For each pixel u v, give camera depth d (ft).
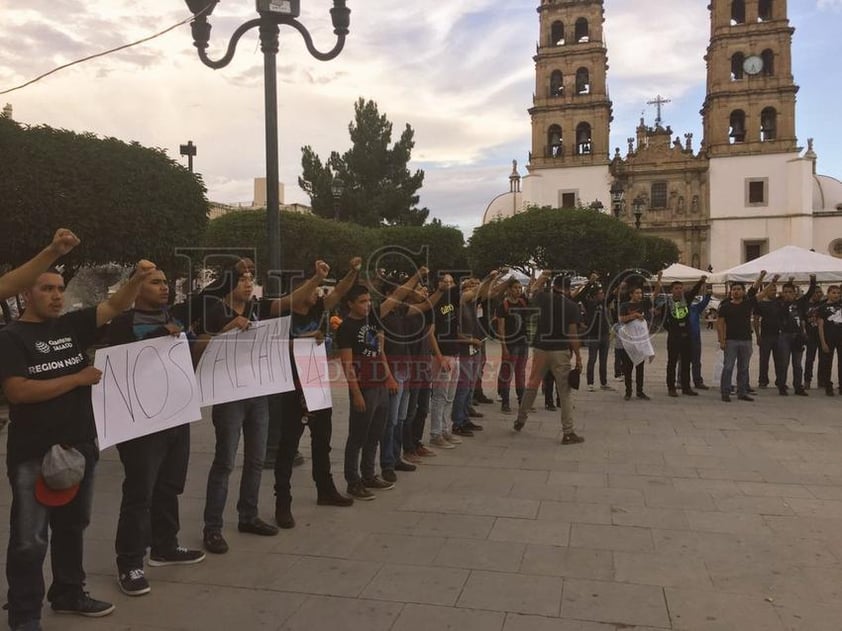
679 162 176.86
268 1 19.61
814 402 32.48
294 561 13.12
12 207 30.04
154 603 11.39
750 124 171.12
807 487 18.07
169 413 12.13
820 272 42.88
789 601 11.32
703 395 34.96
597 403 32.63
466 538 14.34
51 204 30.86
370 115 142.20
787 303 34.88
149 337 12.19
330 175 131.85
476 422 27.84
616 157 180.75
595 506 16.51
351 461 17.20
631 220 179.42
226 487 13.92
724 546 13.82
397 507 16.52
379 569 12.71
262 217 62.75
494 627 10.45
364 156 139.74
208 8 20.58
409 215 142.92
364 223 132.16
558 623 10.57
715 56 173.17
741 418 28.30
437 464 20.79
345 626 10.53
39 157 31.17
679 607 11.10
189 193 38.93
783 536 14.39
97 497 17.37
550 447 23.09
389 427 18.74
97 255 34.12
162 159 38.24
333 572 12.59
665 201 179.01
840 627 10.44
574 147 180.14
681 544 13.93
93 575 12.56
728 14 170.40
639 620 10.68
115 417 11.53
